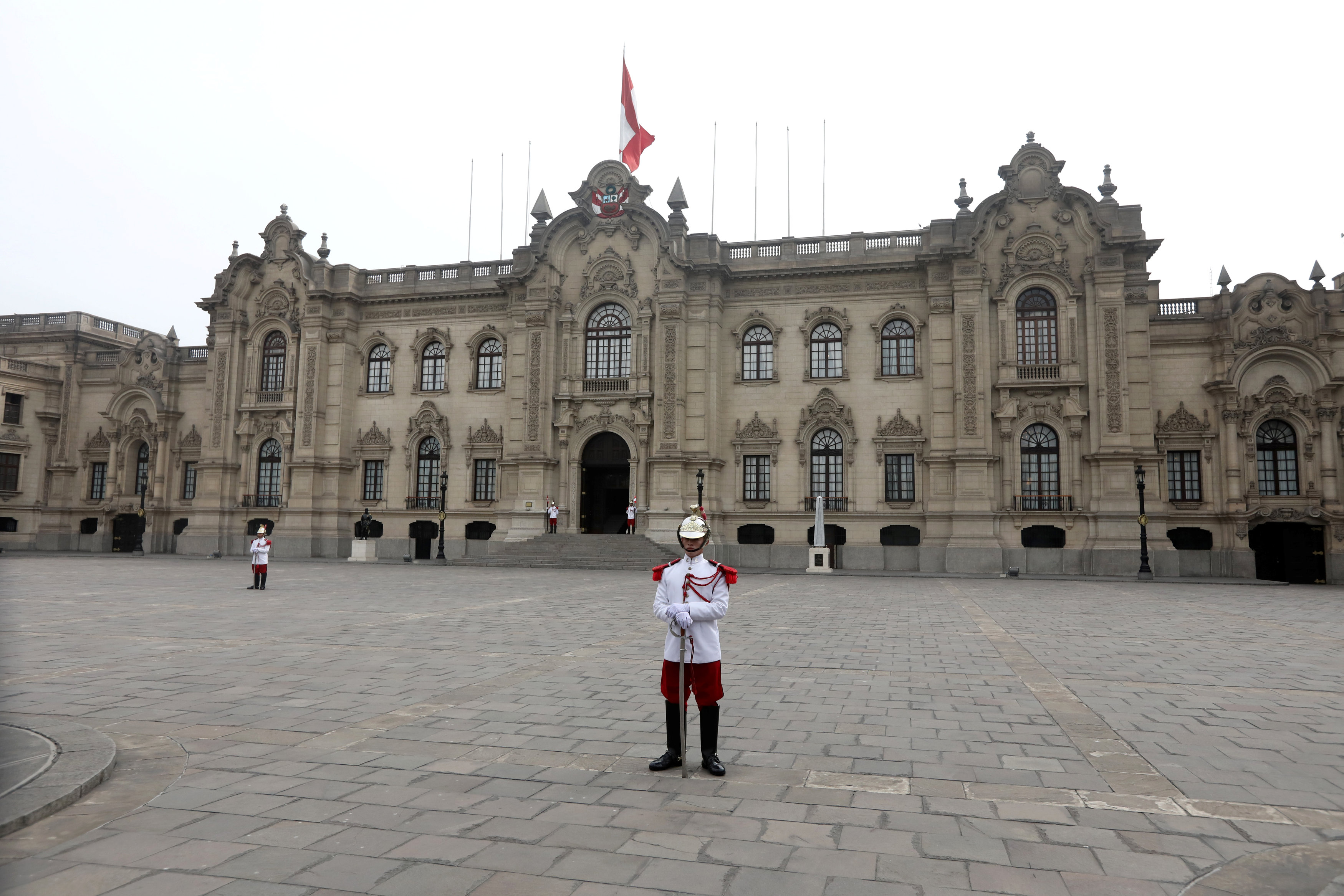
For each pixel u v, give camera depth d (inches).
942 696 413.4
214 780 270.7
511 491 1786.4
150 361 2139.5
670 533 1638.8
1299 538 1503.4
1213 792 266.7
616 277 1759.4
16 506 2178.9
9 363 2159.2
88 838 221.5
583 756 303.0
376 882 195.8
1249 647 586.6
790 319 1723.7
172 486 2094.0
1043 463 1567.4
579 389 1752.0
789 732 342.0
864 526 1642.5
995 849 219.5
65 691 409.7
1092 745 322.0
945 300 1624.0
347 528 1893.5
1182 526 1525.6
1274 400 1509.6
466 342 1878.7
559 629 658.2
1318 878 200.5
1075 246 1571.1
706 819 239.8
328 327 1935.3
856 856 213.5
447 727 342.6
